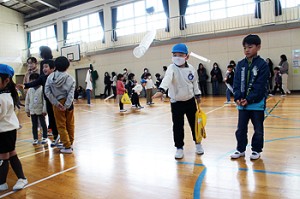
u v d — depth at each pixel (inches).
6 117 85.3
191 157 111.0
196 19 451.8
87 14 588.1
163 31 486.0
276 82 364.2
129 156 118.0
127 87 426.9
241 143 105.7
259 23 399.5
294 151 110.6
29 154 132.6
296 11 374.9
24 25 703.1
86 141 154.0
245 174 88.7
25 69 692.1
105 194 80.1
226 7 425.7
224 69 434.6
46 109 147.9
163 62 494.3
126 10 531.2
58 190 85.0
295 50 379.9
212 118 207.2
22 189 87.4
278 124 167.3
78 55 584.7
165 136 154.9
